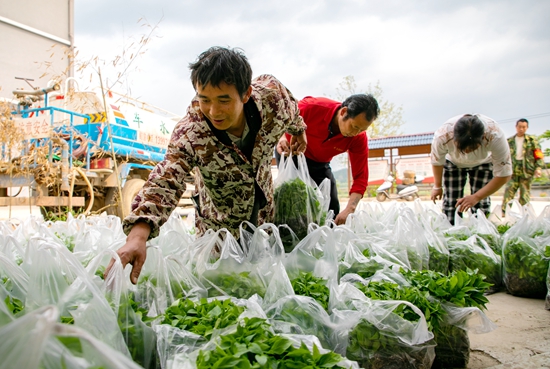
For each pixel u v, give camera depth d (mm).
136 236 1743
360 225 3354
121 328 1475
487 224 3938
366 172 3668
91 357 896
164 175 1934
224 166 2219
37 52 9969
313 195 3094
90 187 5895
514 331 2531
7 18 9344
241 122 2146
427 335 1683
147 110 8297
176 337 1428
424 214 3963
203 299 1673
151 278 1955
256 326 1289
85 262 2402
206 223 2660
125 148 7203
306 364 1128
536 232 3547
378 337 1713
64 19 10664
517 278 3305
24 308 1539
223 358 1078
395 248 2852
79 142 6465
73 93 6043
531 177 7320
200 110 2057
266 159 2404
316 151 3670
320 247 2521
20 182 5668
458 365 1983
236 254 2293
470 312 1894
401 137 17625
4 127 5176
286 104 2346
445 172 4895
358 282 2133
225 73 1719
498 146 4117
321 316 1747
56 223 3430
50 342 899
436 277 2141
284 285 1868
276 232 2346
